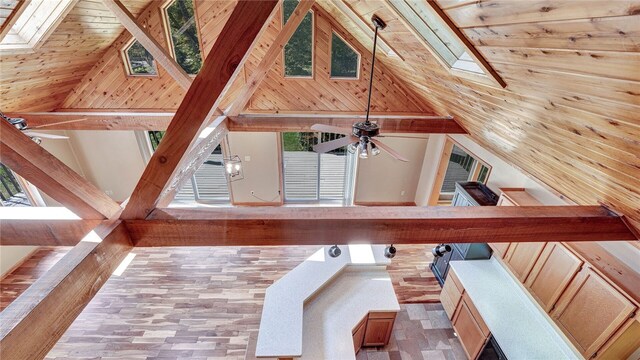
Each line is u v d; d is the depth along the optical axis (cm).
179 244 174
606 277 215
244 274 480
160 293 439
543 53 109
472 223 176
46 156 139
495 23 115
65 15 291
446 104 347
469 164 650
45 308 115
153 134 606
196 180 663
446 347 379
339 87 488
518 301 338
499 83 160
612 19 73
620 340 207
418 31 190
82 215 160
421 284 471
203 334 382
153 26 427
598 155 148
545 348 286
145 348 363
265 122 401
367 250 400
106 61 452
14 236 166
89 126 388
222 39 127
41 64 348
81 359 349
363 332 356
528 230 181
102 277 146
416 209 181
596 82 100
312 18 439
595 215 183
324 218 171
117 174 609
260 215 172
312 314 330
